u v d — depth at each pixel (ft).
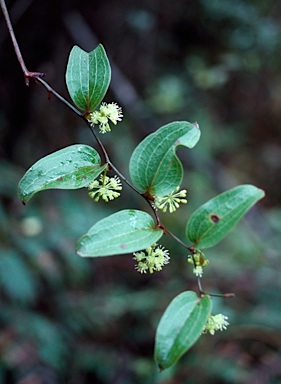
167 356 1.40
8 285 3.14
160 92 4.60
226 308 3.76
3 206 3.40
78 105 1.56
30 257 3.35
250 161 5.93
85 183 1.49
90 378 3.79
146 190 1.53
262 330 3.65
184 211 4.56
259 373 3.43
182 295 1.45
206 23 4.60
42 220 3.52
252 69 4.84
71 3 3.76
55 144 4.38
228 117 5.84
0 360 3.22
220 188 4.88
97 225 1.42
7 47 3.72
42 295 3.74
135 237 1.44
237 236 4.33
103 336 3.95
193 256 1.51
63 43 3.92
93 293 4.13
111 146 4.47
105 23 4.11
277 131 6.10
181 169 1.52
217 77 4.71
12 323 3.34
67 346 3.71
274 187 5.88
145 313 4.10
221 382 3.44
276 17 4.78
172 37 4.64
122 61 4.52
